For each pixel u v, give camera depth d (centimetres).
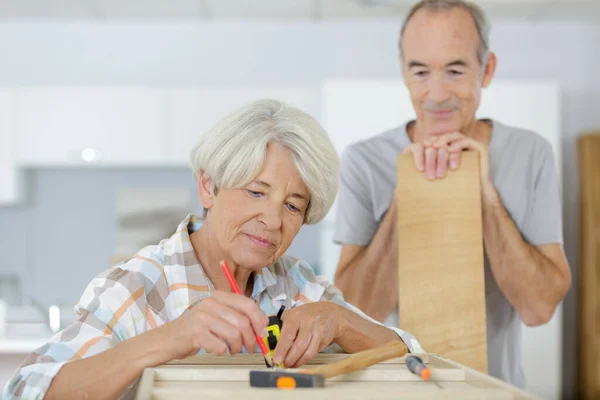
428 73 157
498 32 432
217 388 87
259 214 115
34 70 430
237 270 125
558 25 433
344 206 172
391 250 160
